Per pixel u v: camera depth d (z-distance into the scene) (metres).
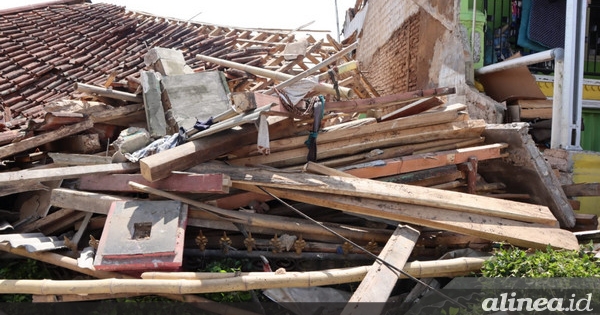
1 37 9.96
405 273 4.09
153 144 5.11
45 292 4.14
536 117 7.73
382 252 4.38
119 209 4.52
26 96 8.15
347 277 4.17
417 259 4.97
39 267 4.68
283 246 4.71
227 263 4.62
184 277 4.05
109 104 6.61
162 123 6.17
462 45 7.76
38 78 8.62
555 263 3.89
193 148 4.70
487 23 8.60
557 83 6.88
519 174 5.73
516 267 3.99
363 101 5.13
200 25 10.45
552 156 6.76
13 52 9.45
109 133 6.45
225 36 9.80
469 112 7.53
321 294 4.52
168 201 4.59
